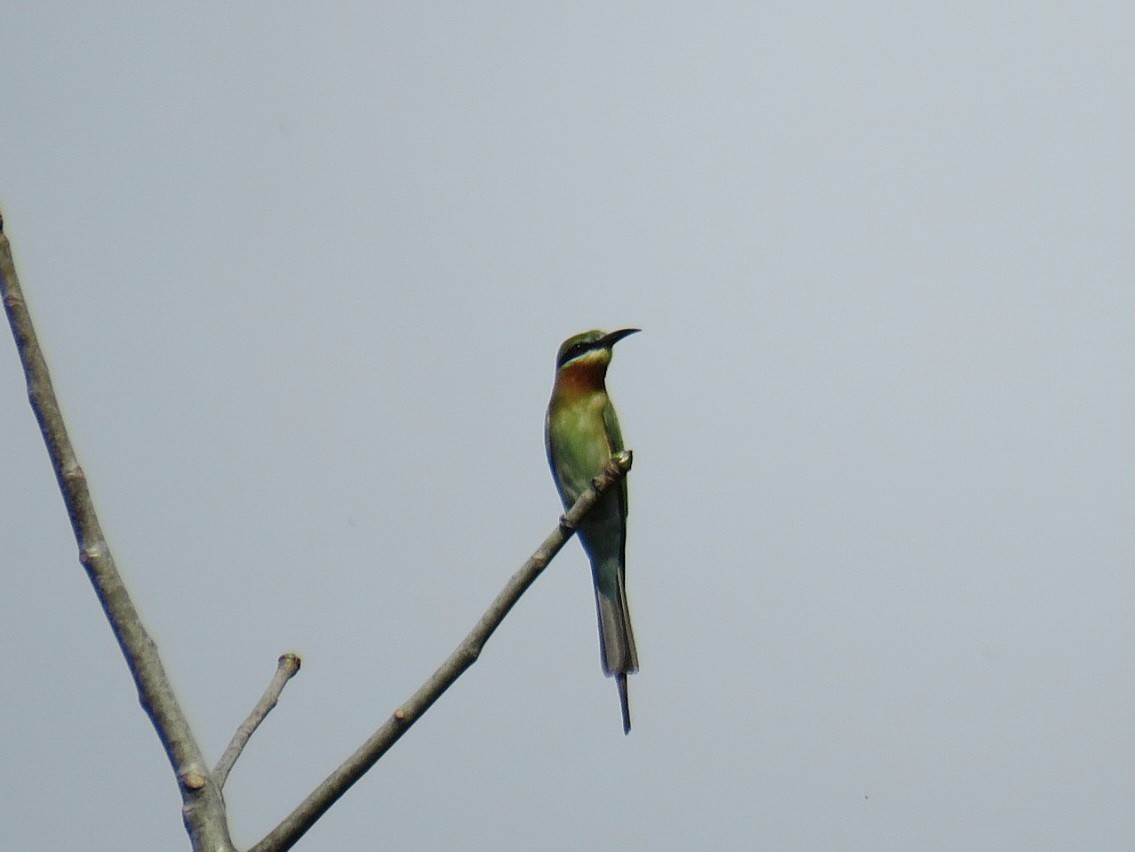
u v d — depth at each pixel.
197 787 6.72
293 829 6.72
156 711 6.80
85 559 6.82
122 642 6.80
